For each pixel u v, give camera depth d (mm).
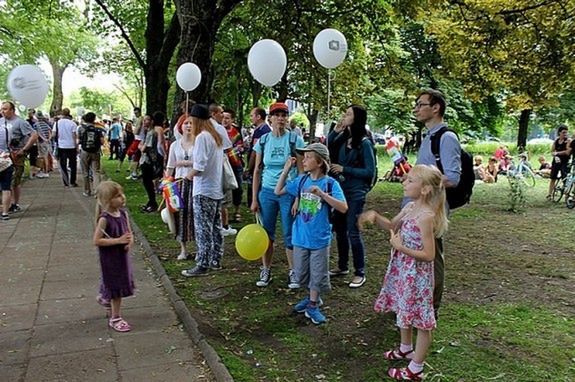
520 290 4922
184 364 3279
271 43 5840
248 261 5684
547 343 3666
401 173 3963
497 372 3201
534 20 10141
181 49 8414
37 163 13516
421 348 3055
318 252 3889
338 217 5066
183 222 5562
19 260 5594
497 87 11961
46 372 3127
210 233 5133
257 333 3768
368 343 3613
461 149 3574
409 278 3037
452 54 11641
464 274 5457
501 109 25141
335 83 14945
